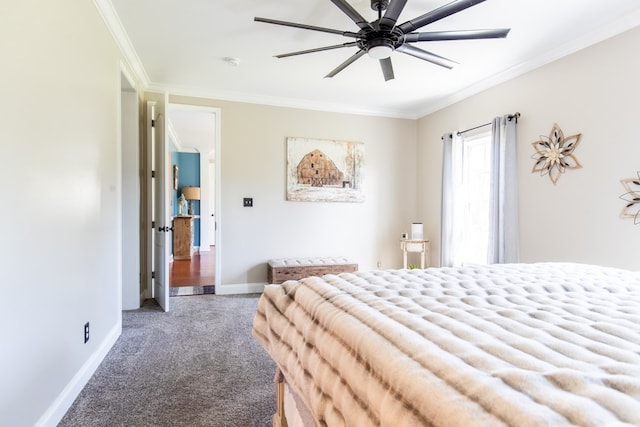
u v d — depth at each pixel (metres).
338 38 2.85
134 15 2.51
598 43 2.64
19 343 1.35
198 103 4.09
